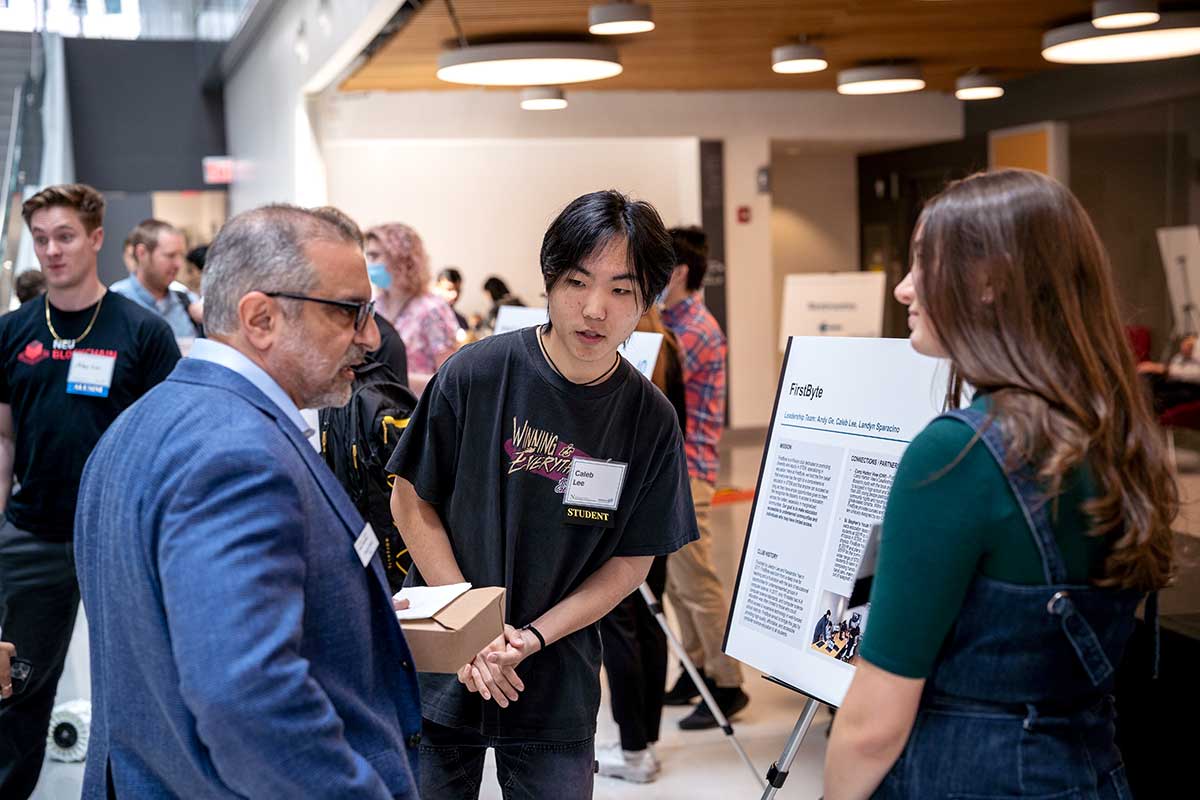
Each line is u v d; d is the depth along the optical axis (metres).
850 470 2.07
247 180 10.86
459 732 2.17
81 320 3.17
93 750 1.48
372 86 8.80
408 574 2.27
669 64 8.30
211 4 11.12
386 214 11.54
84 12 12.21
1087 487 1.33
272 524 1.31
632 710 3.57
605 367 2.05
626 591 2.19
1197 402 6.96
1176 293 8.17
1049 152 9.71
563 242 1.92
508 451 2.07
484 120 9.59
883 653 1.36
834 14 6.53
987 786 1.34
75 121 12.23
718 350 4.11
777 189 12.62
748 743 3.90
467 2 5.83
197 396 1.40
